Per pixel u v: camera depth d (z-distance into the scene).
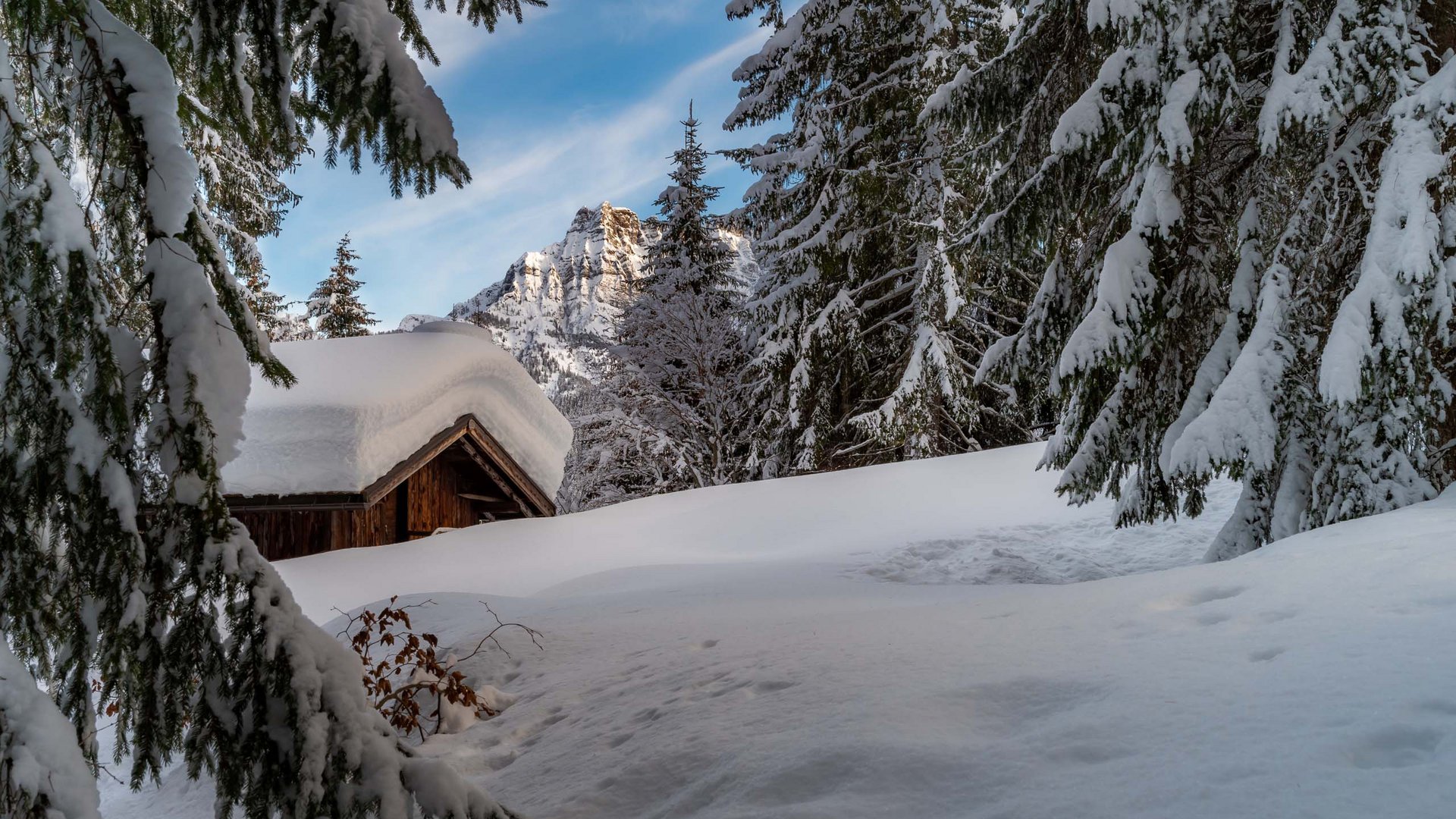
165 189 2.34
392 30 2.87
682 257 30.50
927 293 16.83
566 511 24.53
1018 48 8.95
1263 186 7.43
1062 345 8.60
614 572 11.37
